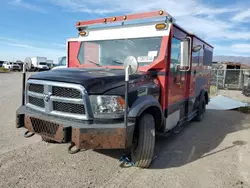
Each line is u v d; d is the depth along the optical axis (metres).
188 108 5.76
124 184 3.15
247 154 4.44
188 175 3.50
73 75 3.26
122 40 4.40
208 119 7.69
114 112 3.01
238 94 15.80
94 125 2.94
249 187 3.19
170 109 4.44
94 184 3.12
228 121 7.45
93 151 4.24
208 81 7.98
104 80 3.12
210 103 10.75
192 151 4.55
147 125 3.48
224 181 3.34
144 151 3.47
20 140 4.68
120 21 4.39
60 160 3.83
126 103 2.96
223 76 19.00
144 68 3.98
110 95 3.00
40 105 3.47
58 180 3.18
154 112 3.88
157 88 3.94
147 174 3.47
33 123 3.37
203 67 7.04
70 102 3.06
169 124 4.47
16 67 41.91
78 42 5.08
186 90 5.56
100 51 4.67
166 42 3.93
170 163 3.92
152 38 4.07
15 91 12.48
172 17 3.94
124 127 2.95
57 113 3.19
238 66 23.22
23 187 2.97
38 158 3.87
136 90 3.35
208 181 3.33
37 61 44.19
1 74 30.27
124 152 4.21
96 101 2.96
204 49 6.91
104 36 4.66
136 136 3.51
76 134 2.88
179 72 4.79
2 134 4.99
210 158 4.21
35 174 3.32
